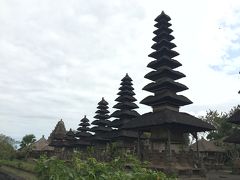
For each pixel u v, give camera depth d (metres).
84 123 70.88
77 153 7.91
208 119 71.75
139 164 7.82
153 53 35.59
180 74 34.16
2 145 62.78
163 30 36.56
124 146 46.59
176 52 35.09
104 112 63.69
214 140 65.44
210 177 28.72
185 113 32.81
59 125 101.62
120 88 54.41
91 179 6.14
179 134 32.19
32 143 79.50
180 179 24.58
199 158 30.95
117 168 7.50
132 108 52.75
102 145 57.25
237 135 37.28
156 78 35.12
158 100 32.25
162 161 28.30
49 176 5.86
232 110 69.94
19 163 46.56
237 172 35.75
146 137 47.06
